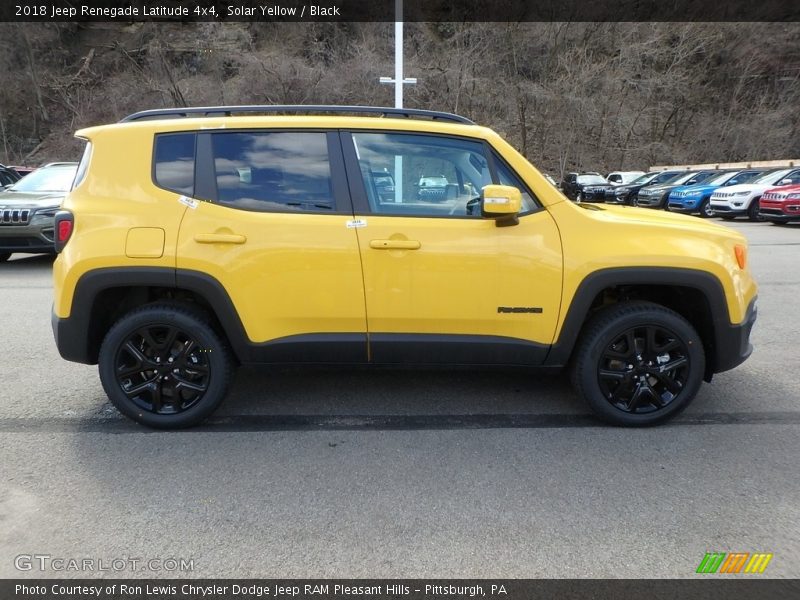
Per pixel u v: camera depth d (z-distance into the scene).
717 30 43.41
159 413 3.46
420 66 37.84
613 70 41.38
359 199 3.35
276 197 3.35
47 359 4.84
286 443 3.32
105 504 2.69
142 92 40.00
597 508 2.66
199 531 2.49
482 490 2.82
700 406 3.84
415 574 2.24
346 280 3.30
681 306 3.65
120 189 3.34
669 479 2.91
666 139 43.69
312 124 3.39
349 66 36.72
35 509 2.64
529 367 3.49
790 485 2.85
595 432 3.46
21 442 3.33
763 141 40.97
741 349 3.47
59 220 3.35
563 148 40.81
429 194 3.39
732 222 16.50
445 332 3.40
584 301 3.33
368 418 3.67
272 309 3.33
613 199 23.78
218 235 3.25
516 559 2.32
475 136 3.41
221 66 38.69
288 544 2.41
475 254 3.28
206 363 3.43
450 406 3.86
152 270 3.26
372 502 2.71
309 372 4.50
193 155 3.37
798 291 7.32
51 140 42.91
